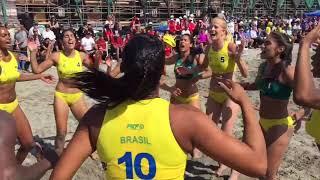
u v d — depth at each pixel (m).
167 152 2.06
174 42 6.19
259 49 24.50
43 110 9.51
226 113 5.80
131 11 29.77
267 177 4.66
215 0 34.25
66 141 7.06
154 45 2.12
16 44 14.60
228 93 2.22
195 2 32.75
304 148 7.01
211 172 6.15
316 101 2.55
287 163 6.43
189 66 6.02
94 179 5.87
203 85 12.81
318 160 6.58
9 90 5.04
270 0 39.34
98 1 28.66
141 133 2.06
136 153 2.08
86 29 18.31
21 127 5.02
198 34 21.67
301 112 4.68
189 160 6.56
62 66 5.92
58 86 6.00
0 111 2.16
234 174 5.68
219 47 5.84
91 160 6.35
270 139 4.60
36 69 5.83
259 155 2.09
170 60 6.23
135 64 2.08
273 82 4.49
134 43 2.12
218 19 5.85
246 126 2.17
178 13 31.91
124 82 2.11
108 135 2.11
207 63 6.04
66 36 5.92
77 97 6.01
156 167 2.06
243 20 33.97
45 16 25.80
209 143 2.05
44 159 2.31
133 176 2.10
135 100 2.13
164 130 2.05
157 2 31.17
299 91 2.59
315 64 4.23
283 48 4.45
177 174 2.10
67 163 2.18
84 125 2.20
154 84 2.13
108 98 2.14
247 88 4.83
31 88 12.02
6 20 21.30
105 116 2.14
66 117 6.01
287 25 29.61
